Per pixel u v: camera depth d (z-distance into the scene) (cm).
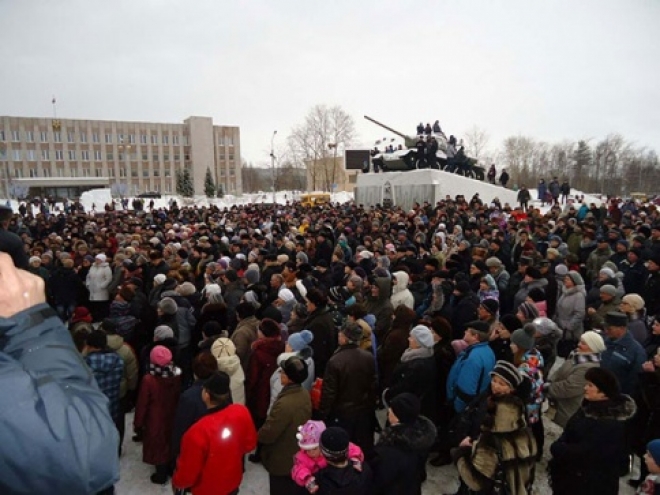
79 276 941
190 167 8175
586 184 7112
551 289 658
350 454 282
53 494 79
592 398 312
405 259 846
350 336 416
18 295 94
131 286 607
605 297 591
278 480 368
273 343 466
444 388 451
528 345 401
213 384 323
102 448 87
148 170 7931
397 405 293
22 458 76
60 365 91
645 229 1065
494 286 630
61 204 4641
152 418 428
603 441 299
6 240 115
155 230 1577
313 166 6756
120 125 7681
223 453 316
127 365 479
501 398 299
